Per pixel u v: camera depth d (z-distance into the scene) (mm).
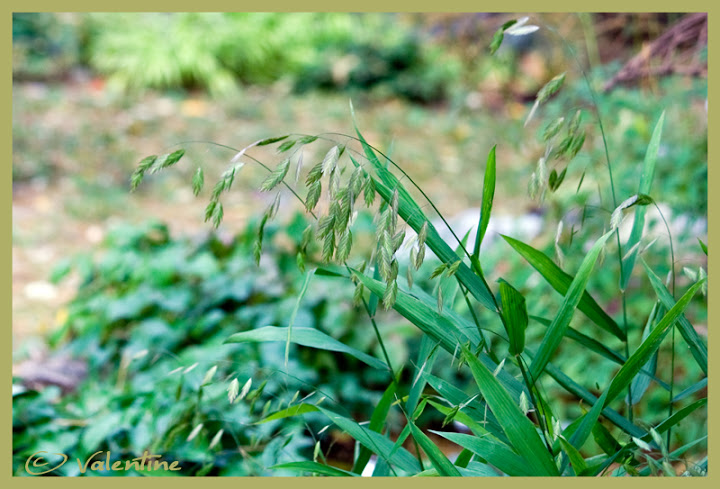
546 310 2076
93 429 1676
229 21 7004
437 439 2002
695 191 2088
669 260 1982
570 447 1261
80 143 4586
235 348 1920
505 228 2656
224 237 2396
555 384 1918
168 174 4293
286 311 2076
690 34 2121
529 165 3105
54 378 2031
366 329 2137
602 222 2072
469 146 4531
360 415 2027
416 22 6867
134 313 2059
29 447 1664
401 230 1212
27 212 3695
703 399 1327
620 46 3090
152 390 1771
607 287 2074
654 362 1436
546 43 3598
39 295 2854
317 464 1348
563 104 2551
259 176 4270
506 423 1262
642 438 1351
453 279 1437
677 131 2348
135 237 2354
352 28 7121
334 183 1200
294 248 2438
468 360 1258
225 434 1729
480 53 3881
